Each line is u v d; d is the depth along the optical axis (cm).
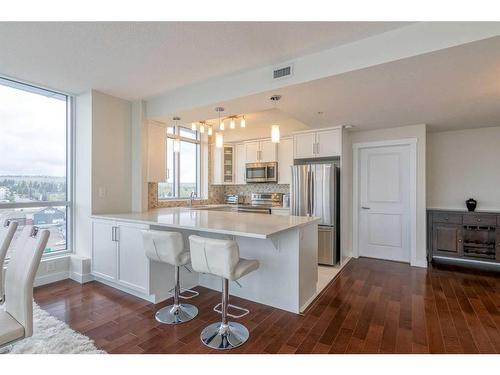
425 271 397
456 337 218
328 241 424
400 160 455
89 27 212
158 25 209
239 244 298
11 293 160
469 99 310
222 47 242
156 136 413
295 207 457
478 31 190
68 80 319
